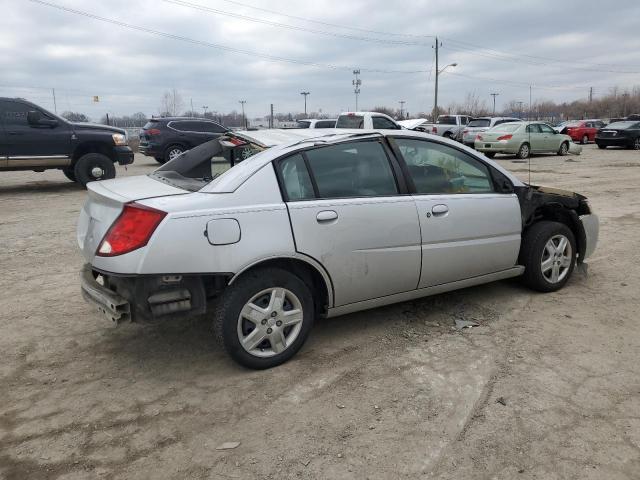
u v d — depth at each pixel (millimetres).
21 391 3303
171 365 3631
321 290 3775
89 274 3668
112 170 12164
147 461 2652
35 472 2572
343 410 3066
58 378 3463
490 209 4375
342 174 3756
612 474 2518
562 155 21688
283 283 3480
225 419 2998
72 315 4500
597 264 5859
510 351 3770
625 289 5023
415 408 3076
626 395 3188
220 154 4055
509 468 2568
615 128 25688
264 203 3379
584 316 4379
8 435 2859
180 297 3229
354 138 3857
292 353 3625
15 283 5332
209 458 2670
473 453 2682
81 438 2834
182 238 3104
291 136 3850
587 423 2912
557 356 3686
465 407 3078
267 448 2740
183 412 3068
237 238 3254
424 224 3994
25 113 11281
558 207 4918
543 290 4887
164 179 3914
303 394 3240
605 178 14023
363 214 3713
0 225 8102
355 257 3707
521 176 14477
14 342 3984
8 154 11125
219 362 3666
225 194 3305
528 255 4754
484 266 4438
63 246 6816
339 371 3516
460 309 4559
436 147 4270
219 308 3348
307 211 3496
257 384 3361
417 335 4059
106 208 3393
